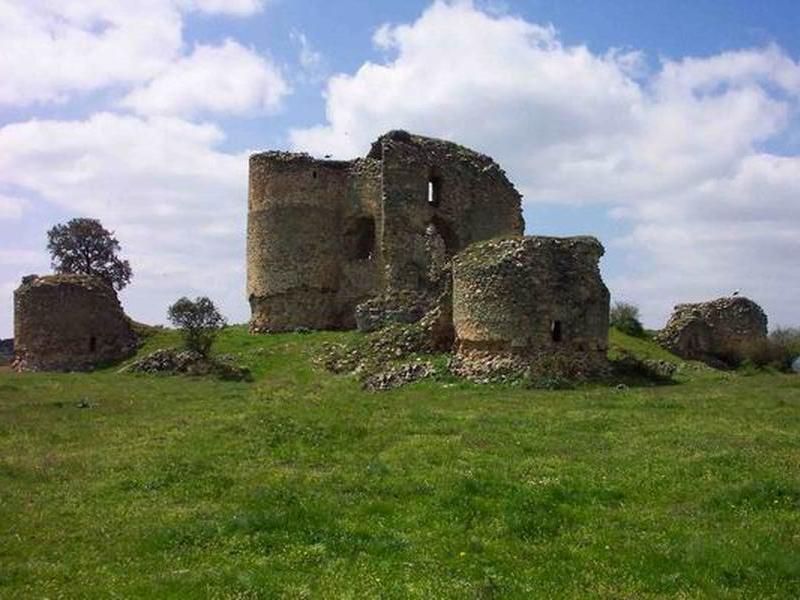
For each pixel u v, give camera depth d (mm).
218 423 23531
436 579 11398
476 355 35656
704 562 11984
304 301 50656
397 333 39719
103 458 19703
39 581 11703
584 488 15938
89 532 13977
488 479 16438
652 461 18031
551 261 35594
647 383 35531
